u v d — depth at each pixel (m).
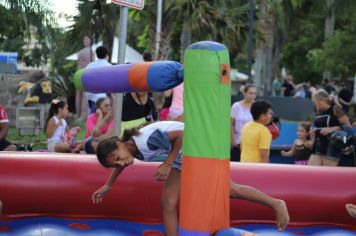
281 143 19.61
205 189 6.21
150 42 34.06
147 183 8.63
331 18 53.22
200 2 33.81
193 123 6.21
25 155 8.80
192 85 6.21
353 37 40.03
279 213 7.40
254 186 8.71
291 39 66.44
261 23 36.91
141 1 9.56
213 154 6.19
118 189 8.58
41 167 8.59
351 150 11.56
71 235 7.73
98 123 12.08
